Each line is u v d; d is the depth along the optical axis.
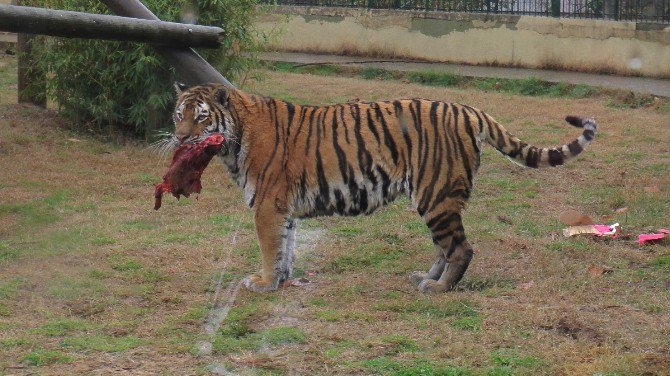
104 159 14.28
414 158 8.94
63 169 13.65
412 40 24.52
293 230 9.40
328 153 9.03
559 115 18.23
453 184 8.91
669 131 16.88
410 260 10.00
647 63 21.62
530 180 13.59
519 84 21.34
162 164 14.25
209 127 8.98
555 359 7.27
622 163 14.59
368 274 9.62
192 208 12.02
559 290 8.94
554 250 10.21
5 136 14.95
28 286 9.05
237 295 8.93
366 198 9.09
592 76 21.88
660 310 8.35
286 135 9.10
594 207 12.12
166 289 9.05
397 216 11.76
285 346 7.64
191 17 15.19
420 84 22.11
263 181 9.04
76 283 9.14
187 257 10.02
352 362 7.27
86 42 15.02
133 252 10.15
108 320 8.23
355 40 25.22
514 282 9.28
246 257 10.08
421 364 7.20
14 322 8.09
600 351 7.39
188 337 7.84
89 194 12.55
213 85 9.17
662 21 21.75
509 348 7.55
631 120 17.81
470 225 11.28
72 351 7.47
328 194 9.11
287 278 9.42
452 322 8.14
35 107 16.98
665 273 9.41
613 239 10.62
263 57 24.69
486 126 9.04
